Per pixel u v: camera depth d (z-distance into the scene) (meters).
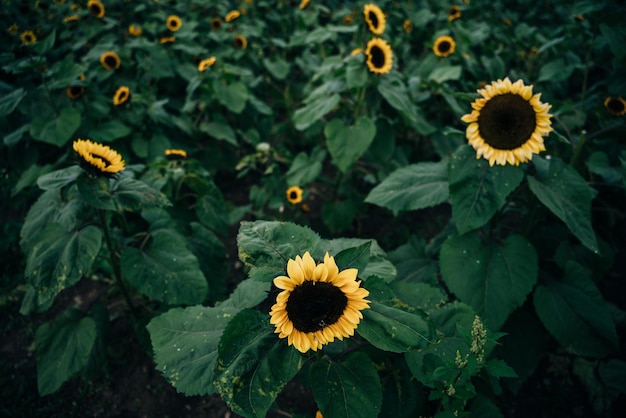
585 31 5.02
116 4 8.12
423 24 7.73
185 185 4.57
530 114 2.16
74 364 2.60
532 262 2.60
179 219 3.43
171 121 4.66
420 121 4.50
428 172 2.91
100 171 2.28
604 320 2.66
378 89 3.63
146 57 5.91
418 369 1.90
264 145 4.31
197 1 8.61
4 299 3.70
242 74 5.20
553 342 3.38
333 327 1.43
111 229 2.96
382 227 4.60
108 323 2.98
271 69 6.52
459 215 2.32
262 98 6.71
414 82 4.40
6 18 6.33
